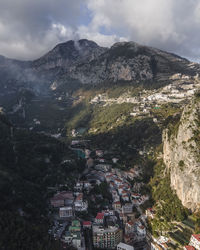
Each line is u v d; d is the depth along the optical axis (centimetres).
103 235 13188
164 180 18488
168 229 13800
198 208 14200
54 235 12875
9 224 10981
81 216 15350
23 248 10269
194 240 12019
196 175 14338
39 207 14662
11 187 14538
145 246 13662
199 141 15262
